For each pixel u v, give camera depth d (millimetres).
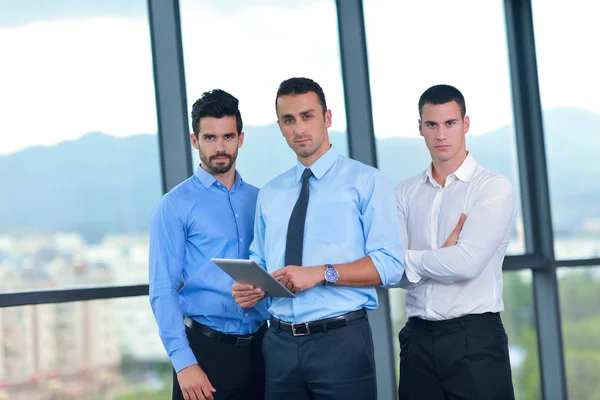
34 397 4355
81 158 4547
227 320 3416
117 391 4555
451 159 3596
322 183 3211
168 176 4719
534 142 5648
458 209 3555
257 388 3486
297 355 3104
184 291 3473
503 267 5430
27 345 4340
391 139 5277
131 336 4598
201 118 3412
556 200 5738
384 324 5121
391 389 5109
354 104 5191
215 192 3502
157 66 4719
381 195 3189
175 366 3311
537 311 5617
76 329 4461
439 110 3525
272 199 3297
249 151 4898
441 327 3473
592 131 5801
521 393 5551
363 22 5211
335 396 3051
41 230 4426
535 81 5637
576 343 5688
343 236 3154
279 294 2973
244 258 3504
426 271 3443
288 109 3158
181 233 3428
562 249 5734
